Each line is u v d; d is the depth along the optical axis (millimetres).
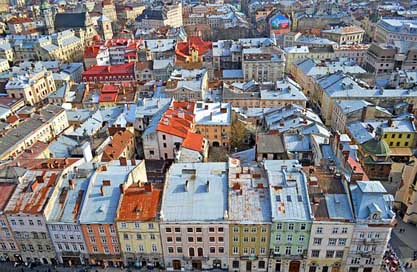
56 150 116500
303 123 127312
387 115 139375
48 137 134125
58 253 88812
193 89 164125
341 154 96938
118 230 83125
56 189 87750
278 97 159250
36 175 91312
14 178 89750
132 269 89000
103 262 89750
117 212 82188
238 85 176875
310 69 190000
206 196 85500
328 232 80062
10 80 175250
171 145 124875
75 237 85625
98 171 92938
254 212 81750
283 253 84875
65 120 146250
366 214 78438
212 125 137000
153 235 83688
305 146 115750
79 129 133125
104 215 83375
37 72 185875
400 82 172250
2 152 111625
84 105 170500
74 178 91375
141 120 143000
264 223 79750
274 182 86500
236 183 87375
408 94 153000
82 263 90000
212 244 84688
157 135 123500
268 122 137000
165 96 166250
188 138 123750
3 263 91812
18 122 133125
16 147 116938
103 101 169125
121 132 129000
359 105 141125
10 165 97250
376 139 119688
